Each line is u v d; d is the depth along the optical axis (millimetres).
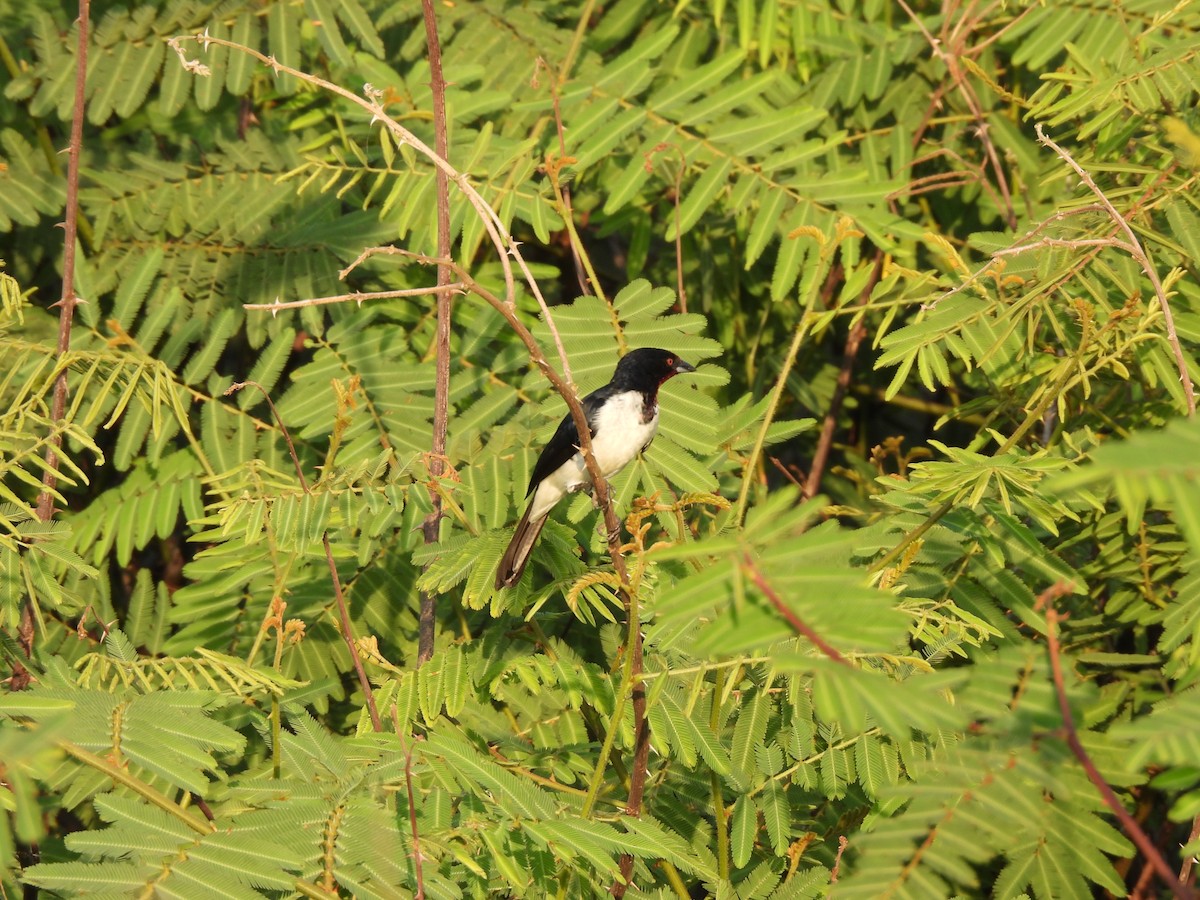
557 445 9570
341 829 6711
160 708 7027
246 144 13039
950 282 10664
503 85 12852
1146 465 3482
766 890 8375
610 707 8688
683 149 11867
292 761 7539
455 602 11336
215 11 12398
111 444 12406
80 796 8672
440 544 9359
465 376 11562
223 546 9750
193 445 11016
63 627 10820
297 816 6773
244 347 13062
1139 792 10547
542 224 11203
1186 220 9703
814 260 11438
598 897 7898
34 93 12156
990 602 9016
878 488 13070
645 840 7094
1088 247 9562
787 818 8359
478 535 9586
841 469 14070
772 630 4074
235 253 12297
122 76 12219
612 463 9719
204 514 11195
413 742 7543
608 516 7414
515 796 7250
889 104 13484
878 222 11398
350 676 11789
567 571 9281
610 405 9695
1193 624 8531
